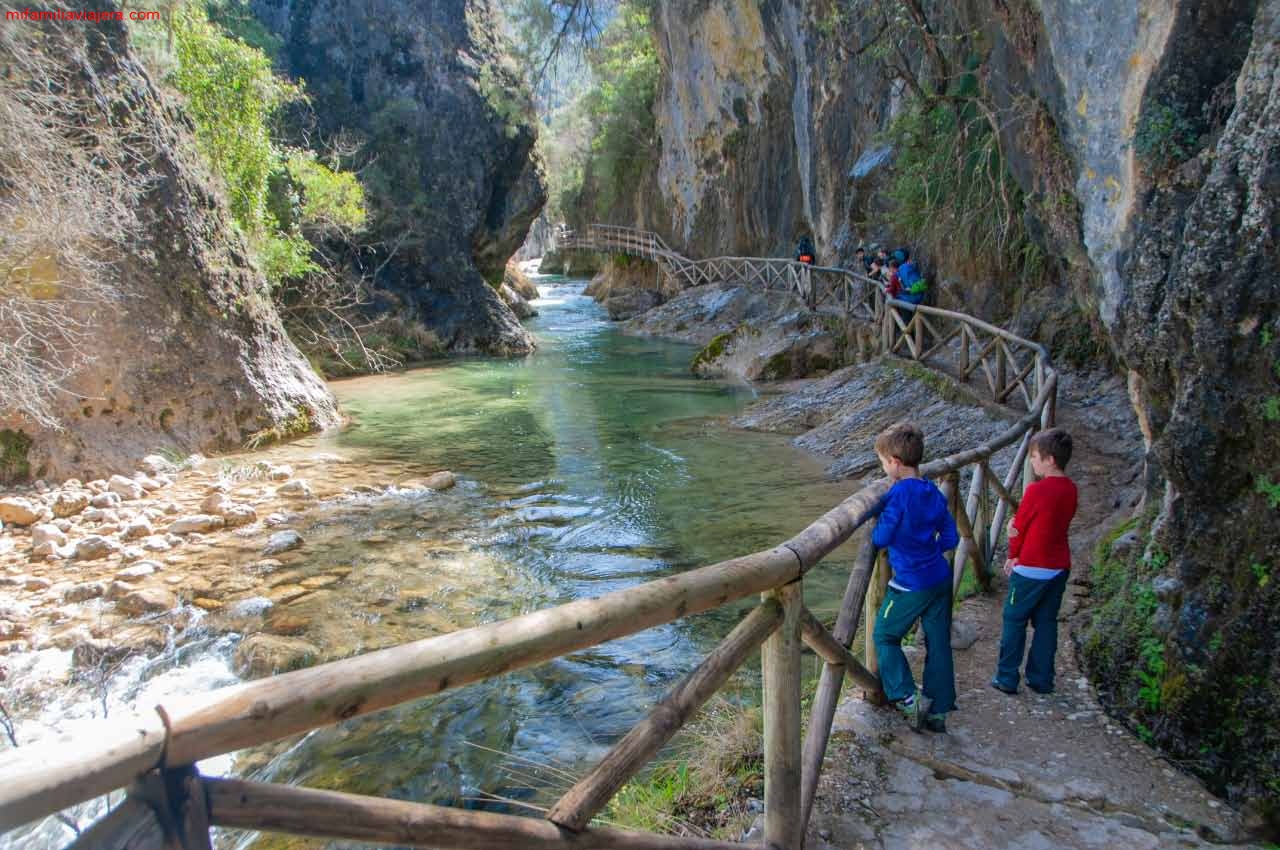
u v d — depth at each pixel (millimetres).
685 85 29641
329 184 16234
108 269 9039
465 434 11367
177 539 6957
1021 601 3697
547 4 13672
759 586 2359
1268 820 2867
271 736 1353
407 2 21844
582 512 7828
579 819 1917
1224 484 3174
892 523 3219
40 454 8281
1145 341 3811
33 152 7340
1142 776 3170
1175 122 4000
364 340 18250
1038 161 6895
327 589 5949
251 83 13352
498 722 4320
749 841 2762
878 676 3564
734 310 22734
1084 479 7070
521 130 23672
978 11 7961
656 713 2148
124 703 4418
